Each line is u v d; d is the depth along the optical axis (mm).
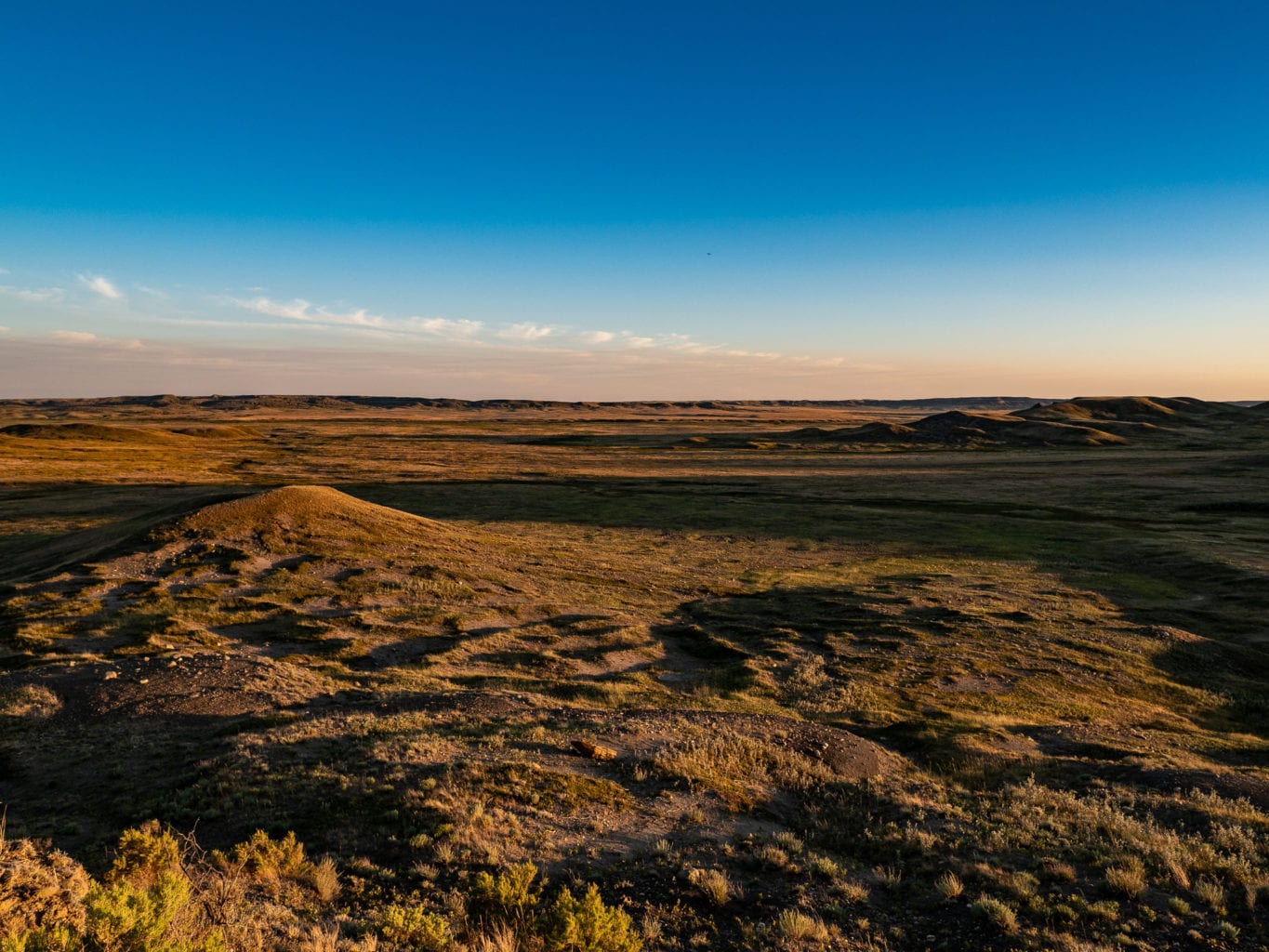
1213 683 34156
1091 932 10938
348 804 14438
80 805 15211
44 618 32219
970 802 17047
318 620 35375
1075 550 68688
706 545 71500
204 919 8945
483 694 24156
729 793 16375
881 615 43344
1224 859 13359
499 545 59094
